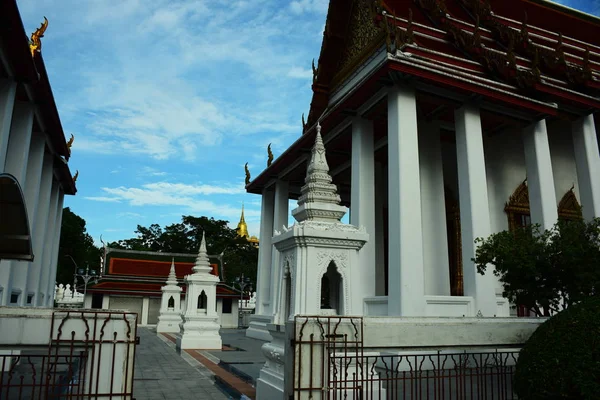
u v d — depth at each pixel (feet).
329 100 72.08
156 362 44.50
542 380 19.38
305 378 19.33
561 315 20.86
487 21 65.51
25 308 17.71
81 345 17.93
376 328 20.39
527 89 53.47
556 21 73.97
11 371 17.29
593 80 57.41
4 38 35.04
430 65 47.91
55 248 75.00
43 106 47.24
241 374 37.06
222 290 131.13
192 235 229.86
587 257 30.42
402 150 46.73
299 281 23.88
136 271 134.72
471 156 50.19
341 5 67.46
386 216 74.13
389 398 24.67
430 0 60.85
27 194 51.16
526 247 32.32
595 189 56.65
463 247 48.80
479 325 22.33
